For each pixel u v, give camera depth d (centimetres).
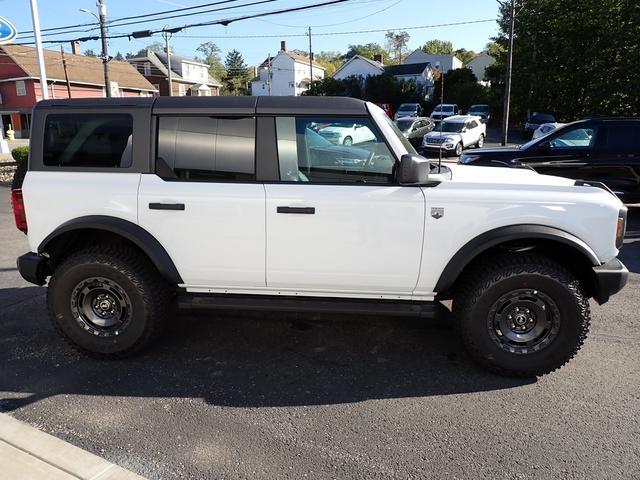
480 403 324
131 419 306
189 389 342
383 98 5141
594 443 283
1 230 846
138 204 358
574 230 338
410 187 344
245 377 358
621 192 865
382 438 288
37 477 251
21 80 4325
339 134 348
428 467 264
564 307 338
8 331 434
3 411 314
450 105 3997
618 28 2503
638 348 401
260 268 361
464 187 345
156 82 6188
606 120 870
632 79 2450
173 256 364
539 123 3184
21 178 398
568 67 3219
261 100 357
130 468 262
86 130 365
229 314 471
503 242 351
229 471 260
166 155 361
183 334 429
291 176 356
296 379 355
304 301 370
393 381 353
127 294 367
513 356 348
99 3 2255
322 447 280
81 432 292
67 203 365
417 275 352
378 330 437
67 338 379
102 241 389
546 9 3222
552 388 342
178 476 256
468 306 349
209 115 356
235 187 353
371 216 343
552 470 261
